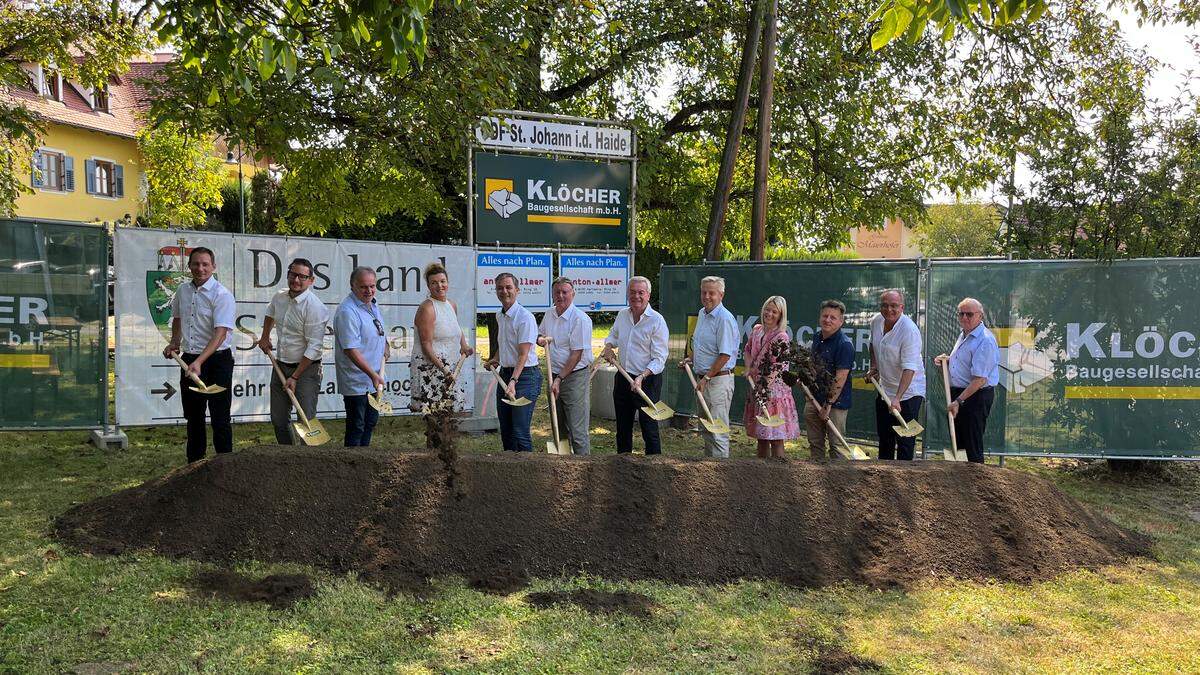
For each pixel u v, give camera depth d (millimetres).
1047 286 7660
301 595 4109
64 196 29203
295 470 4914
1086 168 7992
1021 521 5105
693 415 9695
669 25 13805
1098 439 7652
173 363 8047
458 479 4895
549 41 13203
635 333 6770
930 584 4617
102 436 7887
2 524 5148
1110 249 7617
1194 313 7484
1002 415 7766
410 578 4398
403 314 9062
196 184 22797
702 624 3980
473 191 9516
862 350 8484
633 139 10102
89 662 3340
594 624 3914
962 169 15234
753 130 14469
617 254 10125
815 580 4602
